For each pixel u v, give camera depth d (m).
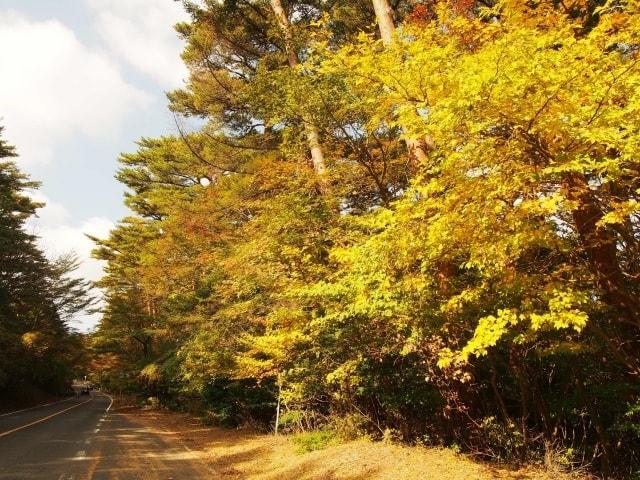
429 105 6.18
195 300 20.58
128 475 9.50
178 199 27.14
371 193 13.58
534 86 4.58
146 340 37.50
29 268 36.19
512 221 5.05
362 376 10.60
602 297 6.42
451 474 7.25
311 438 11.84
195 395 26.94
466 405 8.70
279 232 12.48
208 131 21.19
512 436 8.31
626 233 6.11
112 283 41.94
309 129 11.20
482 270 6.30
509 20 6.20
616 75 4.74
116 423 22.44
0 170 40.31
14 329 33.72
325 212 11.97
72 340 42.31
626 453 7.98
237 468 10.91
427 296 7.30
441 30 7.61
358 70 7.38
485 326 5.31
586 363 8.16
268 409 18.59
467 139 5.13
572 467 7.52
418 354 8.87
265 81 11.21
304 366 11.73
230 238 19.83
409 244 6.08
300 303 11.52
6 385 36.88
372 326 9.42
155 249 25.20
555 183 5.21
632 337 7.00
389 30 10.70
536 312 5.78
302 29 14.41
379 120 8.29
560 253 6.04
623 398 7.50
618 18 5.44
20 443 14.06
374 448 9.58
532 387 8.66
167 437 16.88
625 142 4.44
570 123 4.55
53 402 46.62
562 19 6.41
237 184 20.14
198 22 18.02
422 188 5.53
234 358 15.35
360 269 7.36
